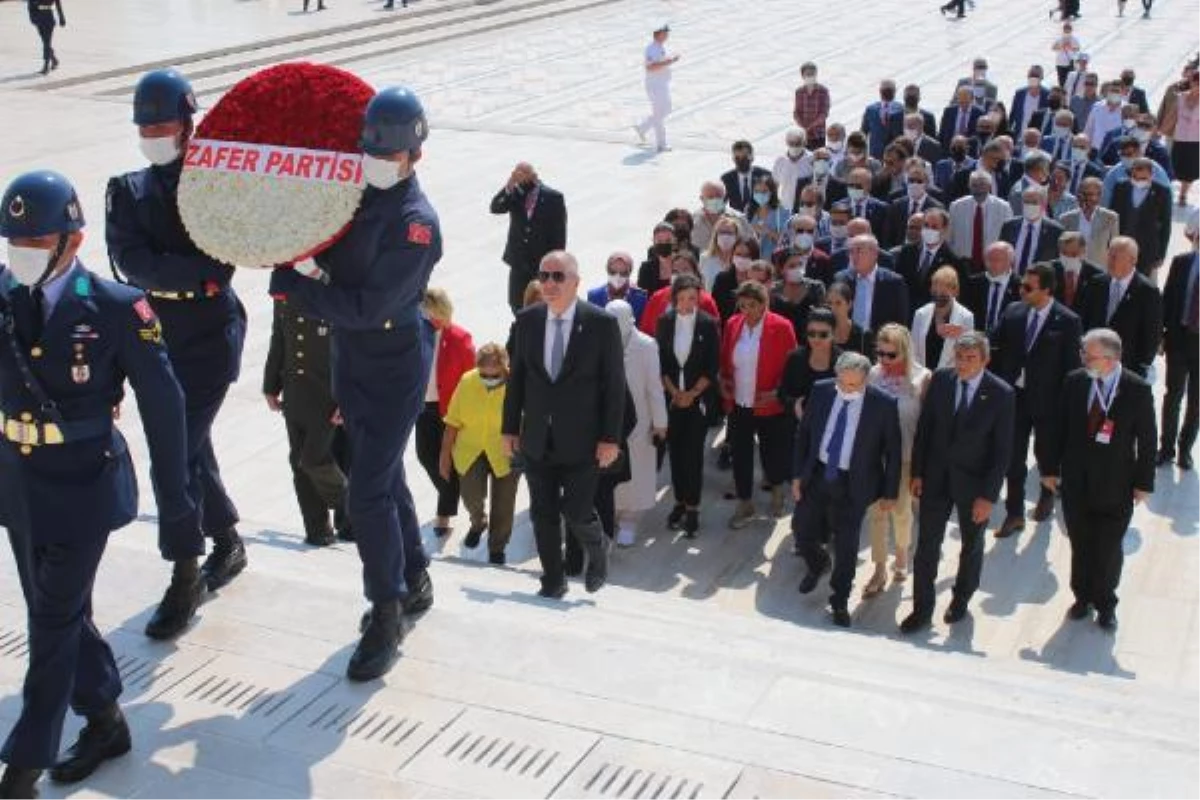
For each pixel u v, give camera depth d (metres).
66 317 4.79
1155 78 27.81
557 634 5.95
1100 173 15.28
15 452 4.83
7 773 4.77
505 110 26.02
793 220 12.00
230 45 30.59
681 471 10.17
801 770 4.86
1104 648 8.57
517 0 39.22
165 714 5.34
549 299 7.49
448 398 9.72
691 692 5.44
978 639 8.70
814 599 9.29
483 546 9.90
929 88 27.42
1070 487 8.67
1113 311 10.73
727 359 10.20
